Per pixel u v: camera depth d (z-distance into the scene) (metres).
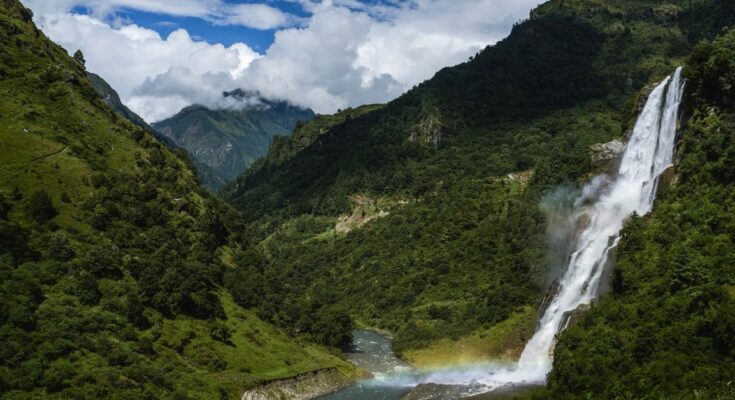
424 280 188.75
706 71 95.38
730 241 74.00
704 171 87.38
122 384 91.25
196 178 185.75
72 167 134.62
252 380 107.69
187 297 122.25
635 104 120.94
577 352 78.38
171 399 92.56
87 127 154.00
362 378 127.50
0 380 82.00
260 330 132.62
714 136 88.44
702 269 72.06
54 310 99.75
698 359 62.16
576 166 147.62
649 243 86.38
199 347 112.44
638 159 111.75
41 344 91.56
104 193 132.88
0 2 174.75
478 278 173.88
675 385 60.72
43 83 157.00
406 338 154.25
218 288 141.00
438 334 147.75
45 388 84.88
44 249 111.88
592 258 103.50
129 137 166.75
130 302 109.56
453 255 194.12
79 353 93.62
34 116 142.50
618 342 73.69
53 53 177.62
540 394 76.75
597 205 113.81
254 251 178.25
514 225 184.00
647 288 78.75
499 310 139.50
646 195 100.31
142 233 131.88
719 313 63.06
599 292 95.25
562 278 110.12
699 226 80.62
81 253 116.06
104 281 113.19
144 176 151.75
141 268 120.44
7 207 116.12
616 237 98.12
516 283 148.50
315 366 122.69
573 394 71.38
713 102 94.62
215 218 166.62
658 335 68.19
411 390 115.38
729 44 96.06
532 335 114.12
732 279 68.94
